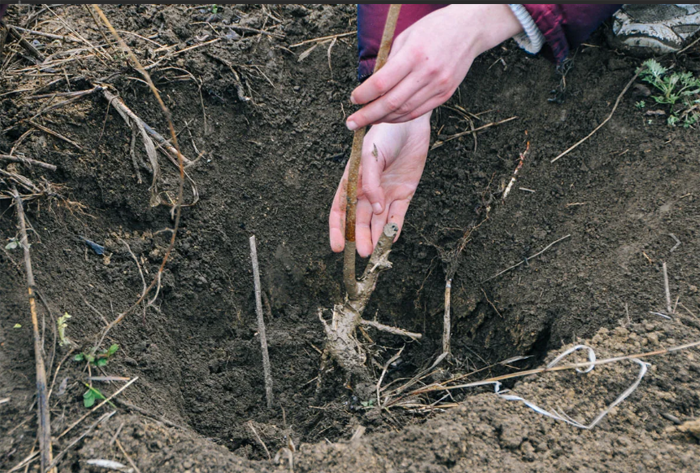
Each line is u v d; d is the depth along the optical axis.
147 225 1.77
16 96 1.69
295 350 1.86
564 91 1.96
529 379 1.38
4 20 1.91
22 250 1.44
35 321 1.30
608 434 1.23
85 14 1.99
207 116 1.93
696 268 1.51
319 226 2.01
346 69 2.11
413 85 1.21
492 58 2.06
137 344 1.53
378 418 1.48
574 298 1.60
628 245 1.63
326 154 2.04
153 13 2.03
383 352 1.92
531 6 1.32
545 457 1.19
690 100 1.85
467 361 1.82
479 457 1.20
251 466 1.21
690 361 1.32
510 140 1.99
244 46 2.03
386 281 2.02
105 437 1.21
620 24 1.91
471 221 1.96
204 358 1.75
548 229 1.82
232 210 1.94
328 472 1.19
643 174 1.76
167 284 1.73
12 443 1.16
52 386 1.26
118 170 1.73
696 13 1.84
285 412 1.70
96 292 1.54
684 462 1.16
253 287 1.94
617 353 1.37
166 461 1.19
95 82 1.75
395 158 1.79
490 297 1.84
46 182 1.58
